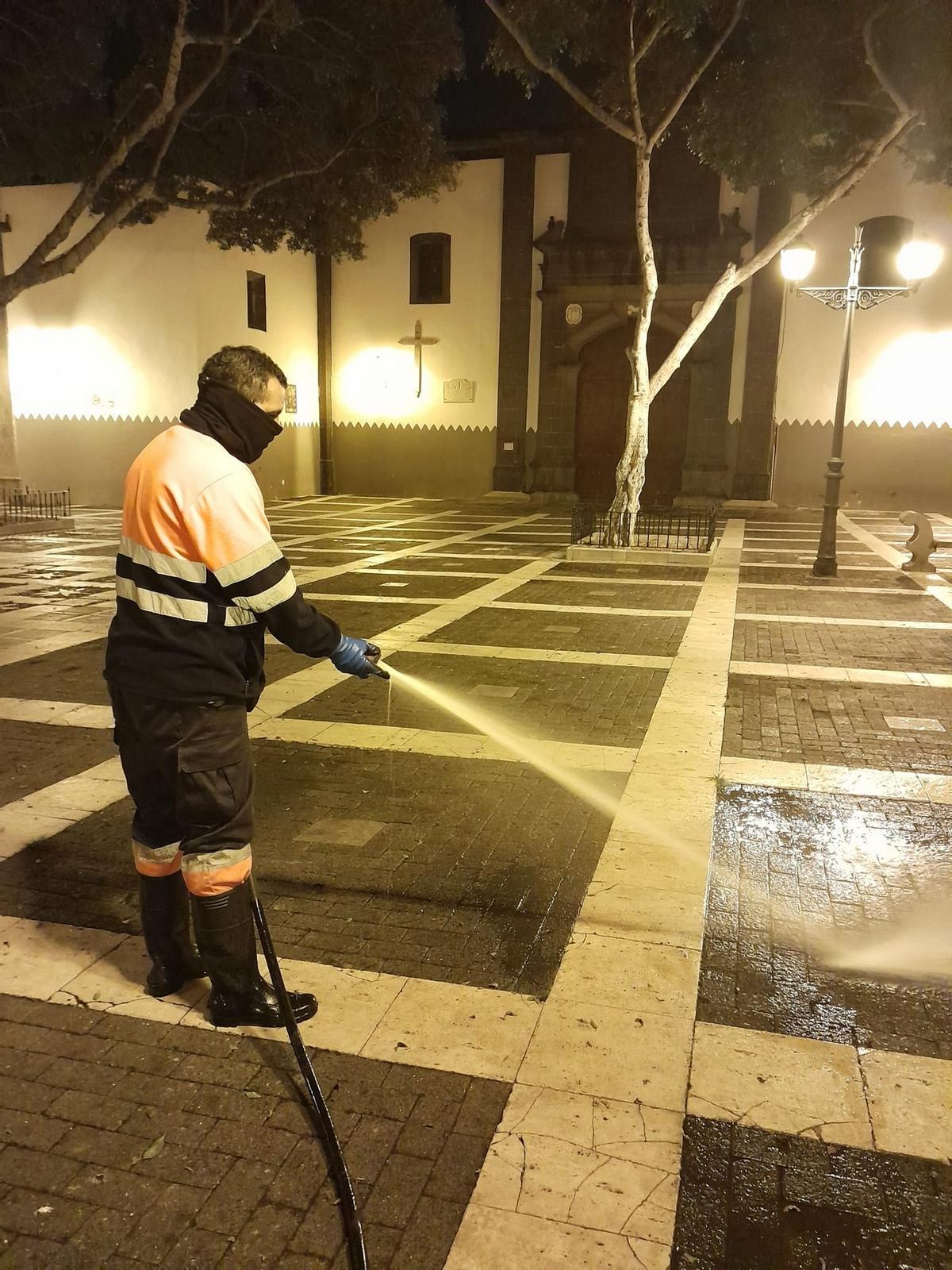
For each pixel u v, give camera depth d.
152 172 14.40
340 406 25.53
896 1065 2.61
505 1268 1.95
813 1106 2.44
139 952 3.16
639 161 12.04
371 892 3.57
